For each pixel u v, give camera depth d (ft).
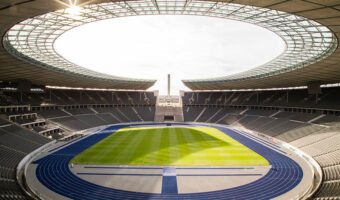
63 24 92.43
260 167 107.86
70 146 147.33
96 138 175.42
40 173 98.63
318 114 184.75
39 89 242.37
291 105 221.25
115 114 285.23
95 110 274.98
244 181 91.61
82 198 76.64
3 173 88.28
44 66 147.74
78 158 120.06
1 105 174.70
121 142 160.25
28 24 85.71
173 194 80.07
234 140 170.81
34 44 112.27
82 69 176.35
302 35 94.94
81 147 144.56
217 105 308.40
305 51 115.85
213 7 80.74
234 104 289.94
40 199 73.46
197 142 161.38
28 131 151.43
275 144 158.61
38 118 192.44
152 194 80.02
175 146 147.84
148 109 318.86
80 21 91.15
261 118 231.91
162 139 171.73
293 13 66.74
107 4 77.71
